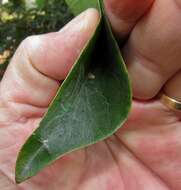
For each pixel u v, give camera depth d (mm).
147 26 111
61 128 101
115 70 100
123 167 149
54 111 100
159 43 112
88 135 101
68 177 142
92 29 125
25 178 101
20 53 136
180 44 112
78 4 125
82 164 144
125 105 98
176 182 149
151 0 108
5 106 140
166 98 132
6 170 141
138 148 147
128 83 97
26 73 136
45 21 438
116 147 149
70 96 101
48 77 134
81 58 99
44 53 131
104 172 146
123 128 145
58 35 129
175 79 125
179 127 141
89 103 102
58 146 101
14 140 141
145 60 118
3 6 471
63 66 130
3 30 453
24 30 447
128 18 110
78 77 101
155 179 150
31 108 138
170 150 146
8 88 140
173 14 107
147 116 139
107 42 100
